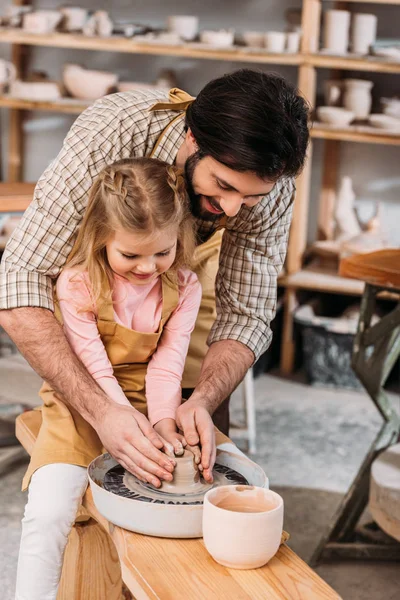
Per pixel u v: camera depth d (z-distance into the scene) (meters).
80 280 1.76
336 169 4.59
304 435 3.64
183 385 2.17
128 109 1.82
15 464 3.19
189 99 1.83
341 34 4.09
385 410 2.67
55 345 1.73
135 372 1.87
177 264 1.82
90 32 4.31
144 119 1.81
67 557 1.94
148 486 1.56
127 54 4.77
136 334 1.80
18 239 1.81
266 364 4.44
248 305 2.03
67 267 1.79
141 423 1.60
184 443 1.61
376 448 2.67
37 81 4.59
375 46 4.02
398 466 2.54
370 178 4.60
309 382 4.27
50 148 5.01
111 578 1.96
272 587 1.35
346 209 4.47
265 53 4.11
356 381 4.20
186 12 4.66
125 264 1.67
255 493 1.44
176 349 1.87
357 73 4.46
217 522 1.37
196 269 2.25
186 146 1.78
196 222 1.88
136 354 1.84
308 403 4.02
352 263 2.54
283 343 4.42
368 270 2.49
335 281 4.21
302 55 4.07
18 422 2.07
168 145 1.81
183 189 1.68
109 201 1.60
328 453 3.47
